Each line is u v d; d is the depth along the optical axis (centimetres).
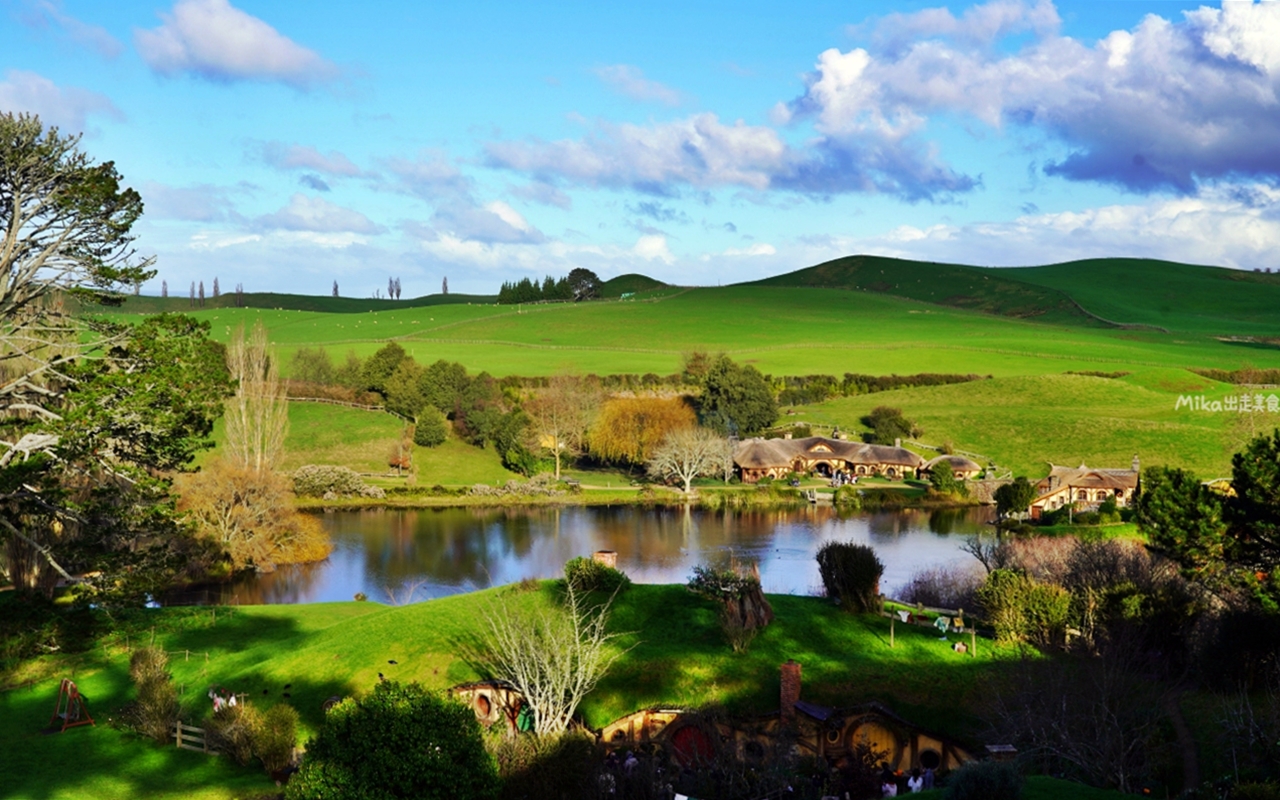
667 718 4562
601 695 4744
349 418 17500
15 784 4222
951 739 4406
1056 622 5291
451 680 4922
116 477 5931
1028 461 16288
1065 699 4131
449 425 17575
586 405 17362
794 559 10150
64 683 5003
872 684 4791
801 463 16838
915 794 3625
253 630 6638
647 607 5741
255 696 5075
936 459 16075
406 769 3275
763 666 4988
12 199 5466
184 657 5972
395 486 14675
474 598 5938
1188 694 4612
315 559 10212
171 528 5975
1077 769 4022
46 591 7081
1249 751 3853
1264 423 16550
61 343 5838
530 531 11994
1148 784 3791
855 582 5897
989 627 5716
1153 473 6106
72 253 5703
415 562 10144
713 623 5506
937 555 10175
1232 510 5375
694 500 14475
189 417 5750
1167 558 6203
